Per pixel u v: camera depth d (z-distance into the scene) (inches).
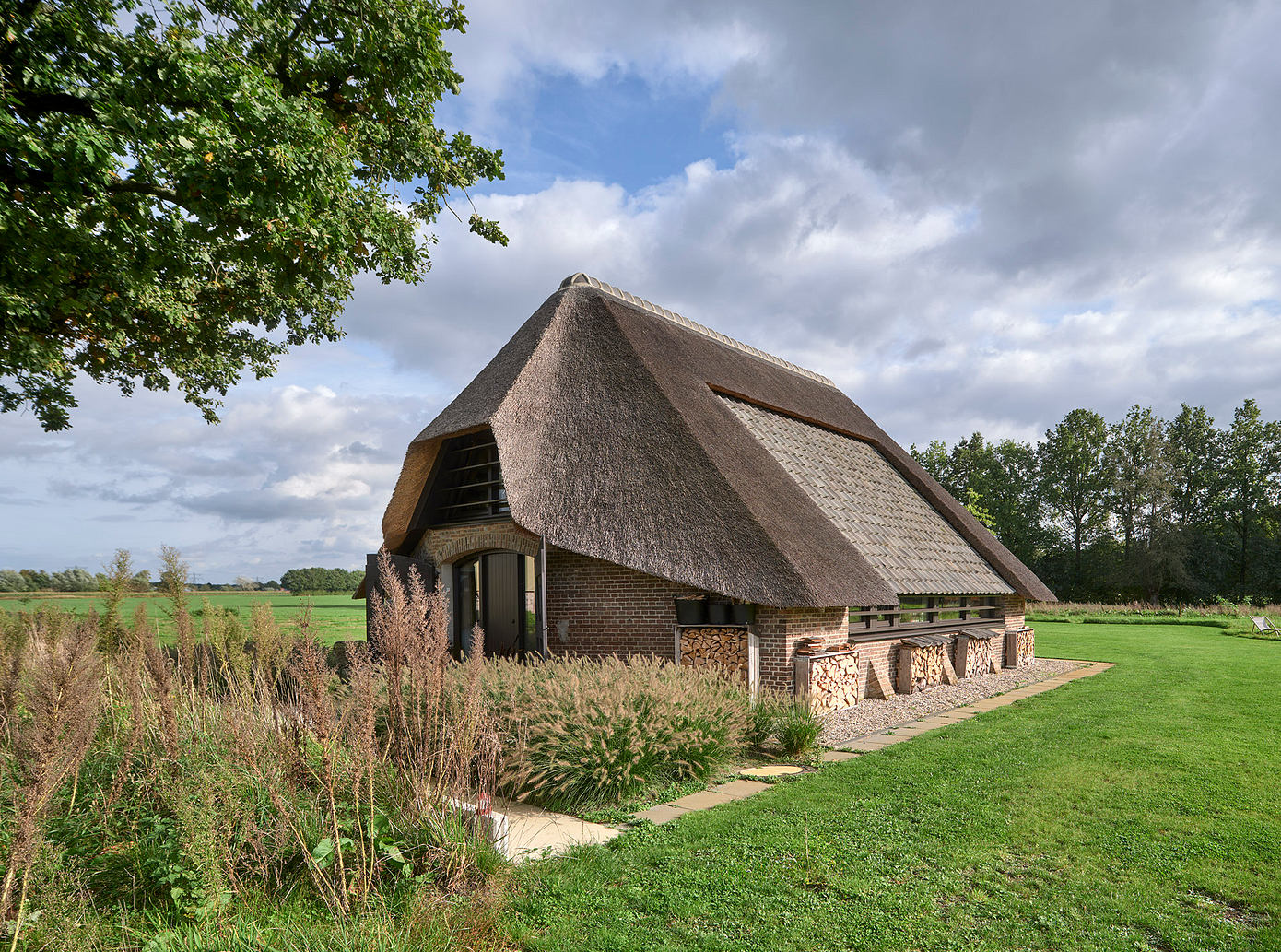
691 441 490.0
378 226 364.5
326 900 164.4
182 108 300.4
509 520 563.2
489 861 188.9
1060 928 166.1
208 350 561.6
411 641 211.9
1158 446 2247.8
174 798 192.4
